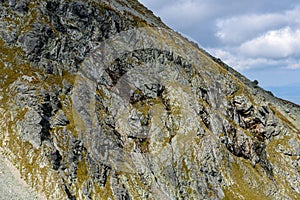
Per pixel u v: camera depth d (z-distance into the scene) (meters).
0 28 61.66
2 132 49.88
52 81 59.84
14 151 48.12
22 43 61.38
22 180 45.16
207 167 63.81
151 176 58.34
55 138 52.72
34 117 52.00
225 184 64.19
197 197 59.91
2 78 55.78
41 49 62.69
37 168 47.25
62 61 64.56
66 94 60.00
